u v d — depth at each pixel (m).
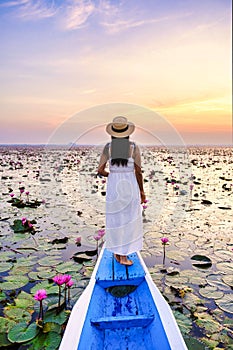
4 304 2.93
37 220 6.05
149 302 2.30
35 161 21.81
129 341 2.02
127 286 2.62
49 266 3.83
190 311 2.81
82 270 3.71
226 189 9.78
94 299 2.37
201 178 12.45
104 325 2.10
